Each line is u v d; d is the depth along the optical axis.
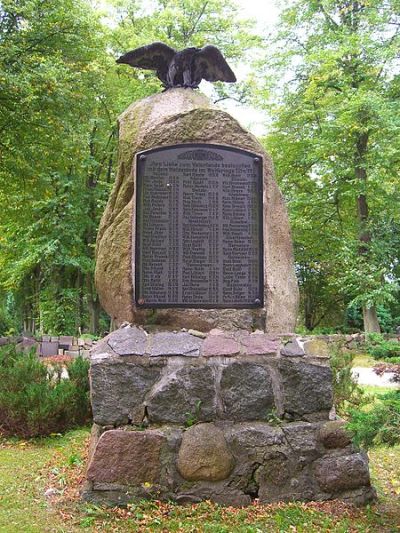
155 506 4.28
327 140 20.67
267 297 5.17
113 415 4.52
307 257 24.91
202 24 22.94
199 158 5.19
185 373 4.63
